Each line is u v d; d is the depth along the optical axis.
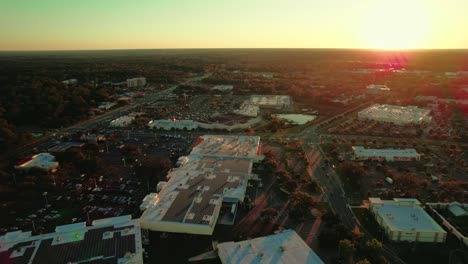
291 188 146.12
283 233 108.62
